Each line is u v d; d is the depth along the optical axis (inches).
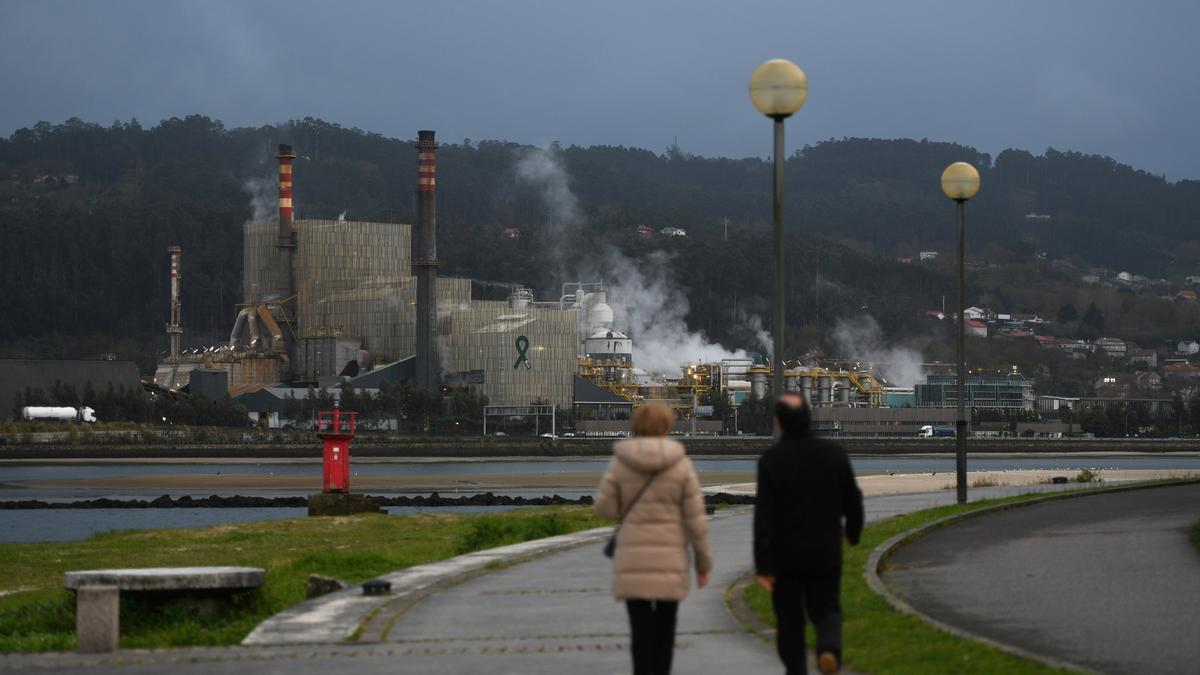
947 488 3545.8
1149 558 1649.9
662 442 987.3
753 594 1428.4
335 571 2181.3
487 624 1327.5
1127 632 1182.3
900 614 1258.6
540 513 3393.2
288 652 1203.2
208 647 1298.0
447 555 2500.0
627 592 973.2
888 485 3772.1
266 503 6181.1
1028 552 1718.8
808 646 1179.9
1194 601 1337.4
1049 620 1241.4
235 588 1638.8
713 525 2356.1
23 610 1903.3
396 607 1434.5
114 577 1609.3
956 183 2578.7
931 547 1792.6
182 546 2987.2
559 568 1758.1
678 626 1288.1
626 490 981.8
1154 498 2632.9
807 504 981.2
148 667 1163.3
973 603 1336.1
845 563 1614.2
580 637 1256.2
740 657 1145.4
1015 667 1023.6
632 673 1072.2
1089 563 1609.3
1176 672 1029.2
